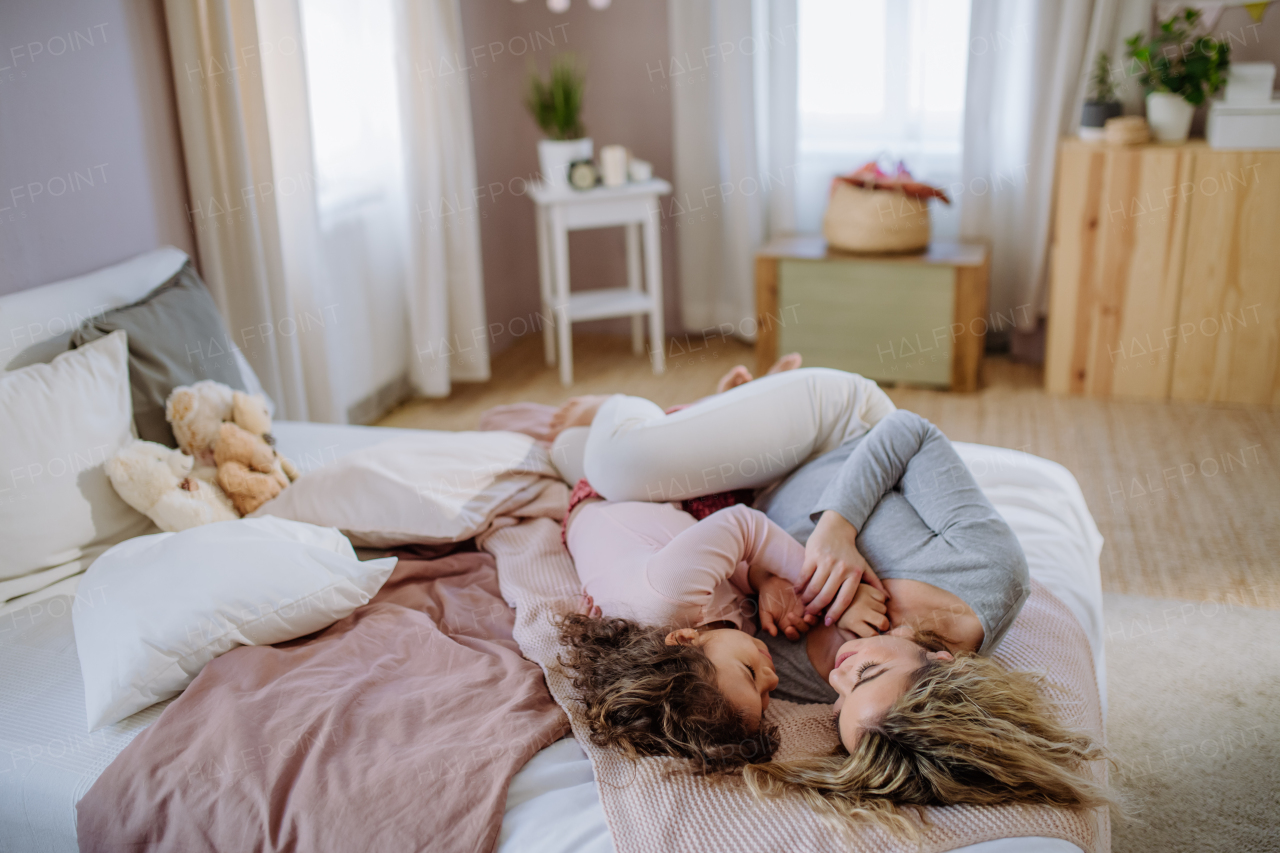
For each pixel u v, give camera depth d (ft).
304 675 4.33
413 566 5.33
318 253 8.82
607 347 13.23
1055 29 10.51
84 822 3.82
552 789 3.78
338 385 9.36
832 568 4.38
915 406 10.59
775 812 3.50
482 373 11.50
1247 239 9.58
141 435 5.98
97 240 7.16
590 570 4.91
